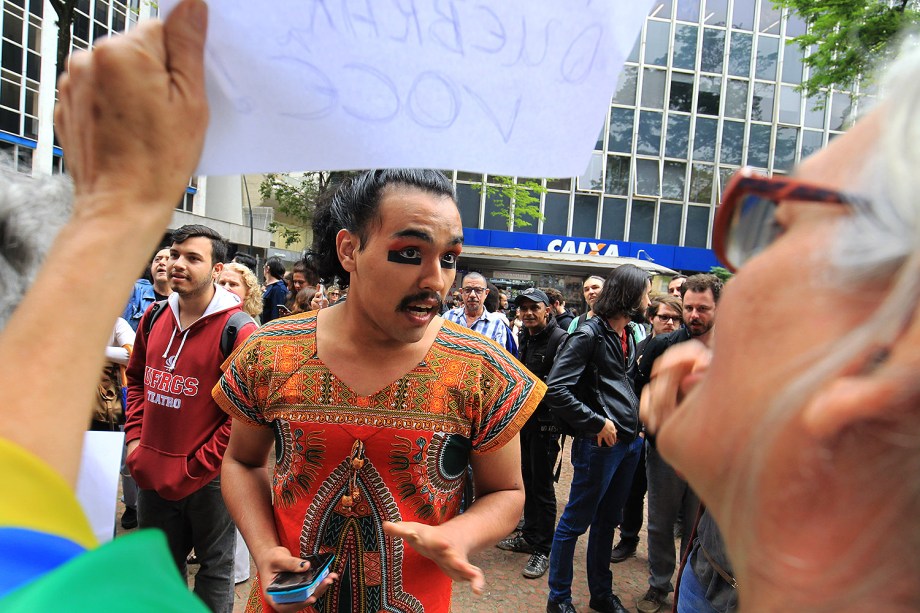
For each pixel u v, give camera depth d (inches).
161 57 19.9
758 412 15.7
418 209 42.6
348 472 46.3
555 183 726.5
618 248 725.9
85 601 13.9
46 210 30.5
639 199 733.3
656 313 147.6
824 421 13.5
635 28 26.1
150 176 19.9
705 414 18.1
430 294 43.9
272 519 50.5
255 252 858.8
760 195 16.6
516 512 47.3
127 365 101.3
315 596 42.4
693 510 118.8
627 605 119.0
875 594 14.2
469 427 47.7
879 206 13.6
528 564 129.2
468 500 106.3
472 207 715.4
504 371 47.3
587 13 25.4
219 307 83.1
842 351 13.7
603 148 727.1
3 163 33.0
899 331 12.8
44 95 594.2
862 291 13.8
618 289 108.3
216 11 22.2
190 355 81.6
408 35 24.7
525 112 26.0
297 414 47.2
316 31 23.6
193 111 20.8
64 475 17.5
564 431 110.4
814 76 284.2
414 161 25.4
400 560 45.9
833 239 14.6
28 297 18.7
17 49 565.0
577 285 612.7
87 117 19.4
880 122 14.9
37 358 17.9
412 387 46.5
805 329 14.7
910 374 12.4
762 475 15.7
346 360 47.1
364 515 46.1
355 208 45.2
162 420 81.7
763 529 15.9
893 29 223.6
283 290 249.0
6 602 13.2
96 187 19.6
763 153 732.7
